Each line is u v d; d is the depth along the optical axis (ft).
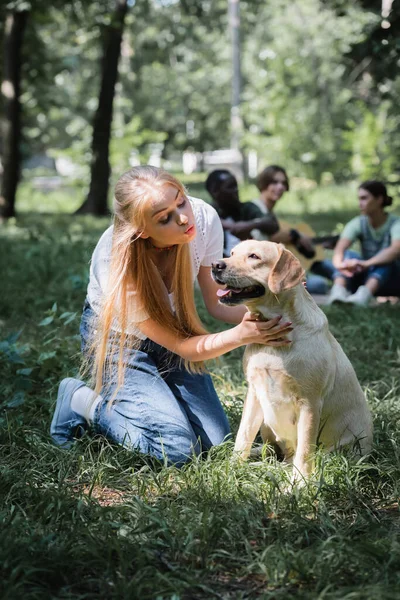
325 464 11.80
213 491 11.15
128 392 12.78
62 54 108.78
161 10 115.75
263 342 11.54
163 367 13.23
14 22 53.62
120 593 8.68
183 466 12.10
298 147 79.66
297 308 11.68
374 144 68.13
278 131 80.18
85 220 53.83
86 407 12.99
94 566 9.31
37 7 52.44
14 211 55.77
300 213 59.00
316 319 11.89
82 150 82.43
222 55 113.80
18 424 13.76
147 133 83.20
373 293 24.89
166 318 12.27
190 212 11.69
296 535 10.10
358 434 12.73
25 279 28.25
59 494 10.82
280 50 84.07
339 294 24.75
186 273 12.30
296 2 85.97
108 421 12.87
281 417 12.17
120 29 57.47
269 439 13.16
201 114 119.34
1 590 8.64
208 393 13.32
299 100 81.35
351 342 20.20
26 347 18.21
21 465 12.22
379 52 27.30
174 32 118.42
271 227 23.35
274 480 11.13
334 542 9.73
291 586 9.04
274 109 80.53
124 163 81.66
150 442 12.55
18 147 55.26
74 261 32.30
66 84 117.29
